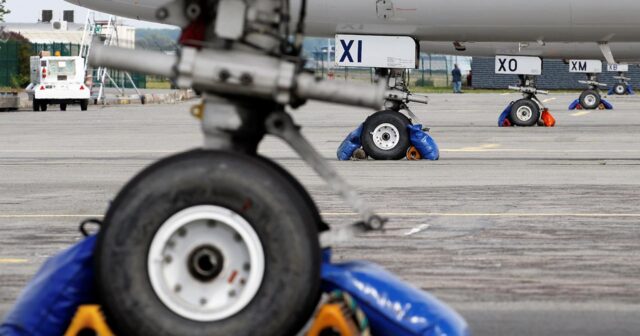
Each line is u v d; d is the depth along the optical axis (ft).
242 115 36.78
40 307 36.47
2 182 115.34
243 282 34.83
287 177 39.58
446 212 88.89
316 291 34.88
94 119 273.33
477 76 645.51
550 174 122.83
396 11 160.45
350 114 312.09
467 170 127.54
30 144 178.29
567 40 168.55
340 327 34.96
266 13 36.14
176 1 37.27
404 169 128.57
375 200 97.19
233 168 34.53
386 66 162.40
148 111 330.75
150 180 34.63
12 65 471.21
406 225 81.05
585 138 191.42
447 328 35.96
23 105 368.68
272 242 34.37
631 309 52.47
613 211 89.66
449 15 161.68
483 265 64.34
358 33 163.32
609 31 165.48
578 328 48.49
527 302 53.98
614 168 130.72
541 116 236.84
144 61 35.32
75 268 36.35
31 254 68.64
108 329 35.35
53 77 339.77
